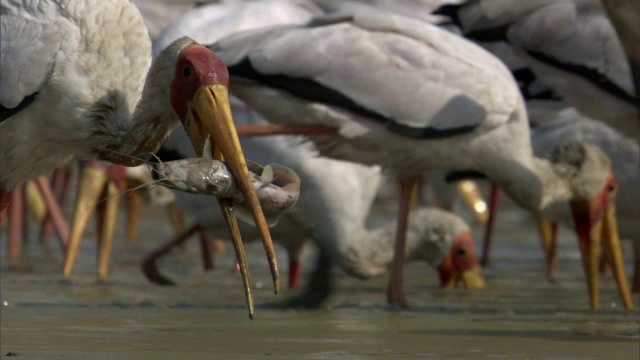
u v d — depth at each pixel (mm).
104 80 10367
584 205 14945
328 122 13758
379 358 10047
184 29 14984
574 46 15445
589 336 11289
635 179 15930
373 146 13930
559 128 16453
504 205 27625
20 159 10500
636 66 13422
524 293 15352
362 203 15180
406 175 14328
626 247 21594
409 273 17734
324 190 14898
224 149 9750
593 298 14391
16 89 10164
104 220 17016
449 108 13906
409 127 13828
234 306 13344
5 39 10219
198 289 15195
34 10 10266
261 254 20016
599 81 15391
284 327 11711
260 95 13734
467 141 14086
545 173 14617
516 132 14289
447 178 15633
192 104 9898
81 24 10297
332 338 11023
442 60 14008
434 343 10797
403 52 13930
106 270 16766
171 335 11070
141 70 10539
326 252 14906
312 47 13719
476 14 15852
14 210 19328
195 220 15812
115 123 10406
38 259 19047
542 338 11125
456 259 15898
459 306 13797
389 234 15156
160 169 9336
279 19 15195
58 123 10359
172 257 19875
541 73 15742
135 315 12422
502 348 10562
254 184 9422
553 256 17703
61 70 10258
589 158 14875
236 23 15008
